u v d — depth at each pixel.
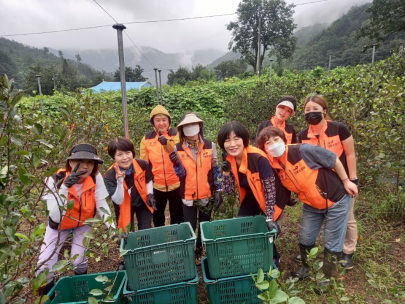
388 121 3.63
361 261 2.96
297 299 1.64
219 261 2.21
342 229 2.46
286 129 3.54
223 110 15.13
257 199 2.56
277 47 41.41
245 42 41.84
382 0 24.58
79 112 4.48
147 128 9.25
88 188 2.42
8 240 1.33
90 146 2.42
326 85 5.90
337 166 2.36
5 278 1.45
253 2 39.34
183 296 2.20
